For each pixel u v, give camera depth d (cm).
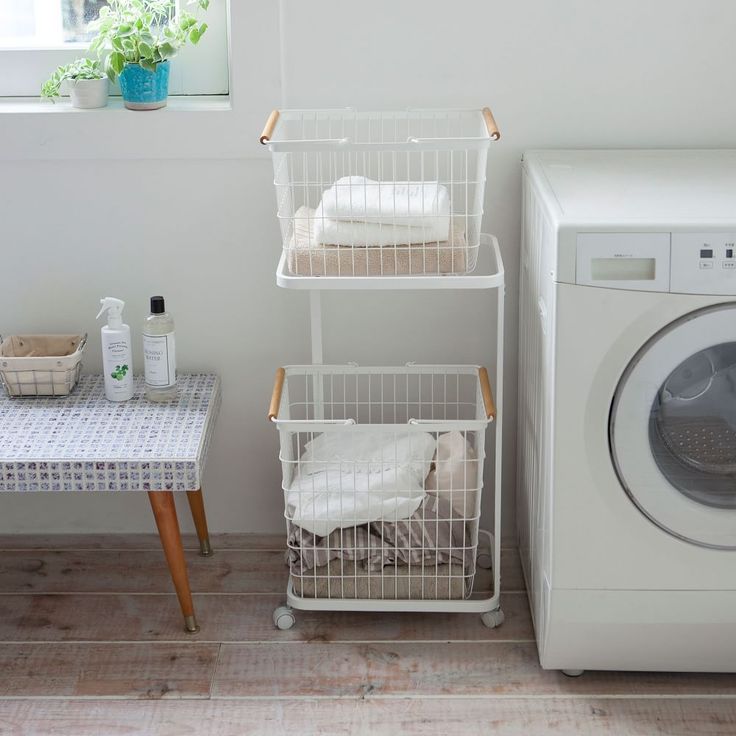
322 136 224
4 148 223
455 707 198
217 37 232
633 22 217
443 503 215
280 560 245
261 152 224
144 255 233
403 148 184
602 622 193
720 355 178
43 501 251
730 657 199
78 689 203
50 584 236
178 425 215
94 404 224
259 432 246
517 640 216
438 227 190
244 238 232
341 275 193
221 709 198
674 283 171
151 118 221
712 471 184
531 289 209
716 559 188
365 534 215
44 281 236
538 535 206
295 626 221
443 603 215
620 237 170
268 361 241
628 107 223
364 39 218
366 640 216
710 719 195
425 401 244
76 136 222
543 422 193
